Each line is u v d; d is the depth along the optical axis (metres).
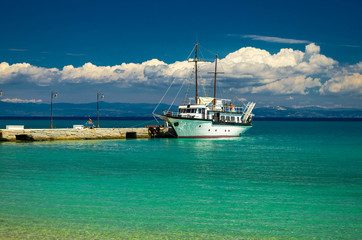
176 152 54.03
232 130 86.81
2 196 24.91
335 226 19.56
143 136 81.50
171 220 20.19
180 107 79.94
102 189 27.62
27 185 28.70
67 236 17.53
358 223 20.08
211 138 81.19
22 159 43.38
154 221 19.97
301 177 33.84
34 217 20.28
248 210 22.36
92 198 24.72
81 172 35.12
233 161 44.81
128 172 35.59
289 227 19.33
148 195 25.88
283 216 21.19
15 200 23.83
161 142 70.81
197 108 77.06
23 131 65.31
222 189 28.23
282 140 84.94
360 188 29.08
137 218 20.42
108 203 23.47
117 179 31.81
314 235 18.27
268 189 28.39
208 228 19.02
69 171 35.59
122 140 74.44
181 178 32.75
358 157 50.16
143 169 37.56
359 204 24.03
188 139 78.06
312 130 151.12
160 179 32.12
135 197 25.23
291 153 54.94
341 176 34.53
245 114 94.19
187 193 26.70
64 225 19.05
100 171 35.94
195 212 21.78
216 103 84.44
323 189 28.59
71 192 26.41
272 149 61.25
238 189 28.31
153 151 54.91
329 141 82.38
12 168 36.81
